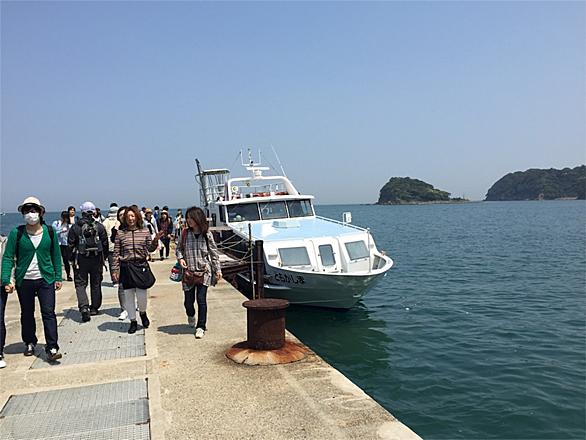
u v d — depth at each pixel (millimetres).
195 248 7016
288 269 11930
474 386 8766
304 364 5676
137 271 7258
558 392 8430
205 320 7066
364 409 4453
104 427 4223
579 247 34375
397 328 12781
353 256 12898
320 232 13633
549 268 24125
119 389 5062
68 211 13016
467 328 12797
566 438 6906
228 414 4387
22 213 5809
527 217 86625
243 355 5836
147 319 7574
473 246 36781
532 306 15477
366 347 11148
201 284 7008
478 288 18938
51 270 6043
